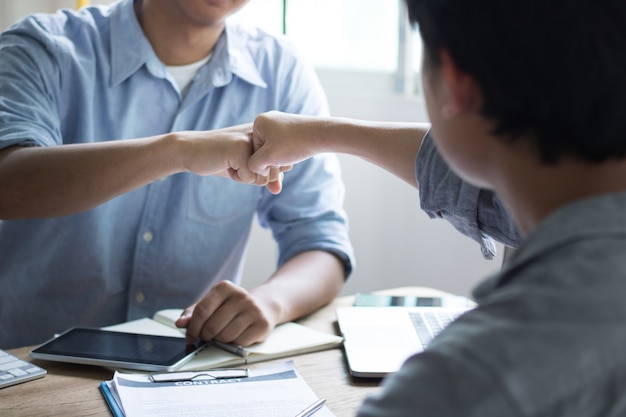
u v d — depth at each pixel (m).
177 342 1.00
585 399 0.40
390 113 1.92
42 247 1.31
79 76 1.27
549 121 0.46
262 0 1.93
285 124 1.04
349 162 1.93
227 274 1.46
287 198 1.40
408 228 1.95
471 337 0.42
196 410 0.79
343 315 1.11
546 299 0.42
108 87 1.30
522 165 0.49
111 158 1.03
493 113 0.48
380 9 2.00
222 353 0.98
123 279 1.37
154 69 1.30
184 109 1.34
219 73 1.34
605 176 0.47
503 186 0.51
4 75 1.20
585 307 0.41
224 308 1.00
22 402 0.83
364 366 0.91
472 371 0.40
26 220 1.30
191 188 1.35
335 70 1.97
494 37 0.47
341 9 1.99
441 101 0.53
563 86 0.46
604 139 0.46
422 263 1.95
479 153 0.52
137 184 1.05
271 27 1.95
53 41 1.26
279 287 1.15
